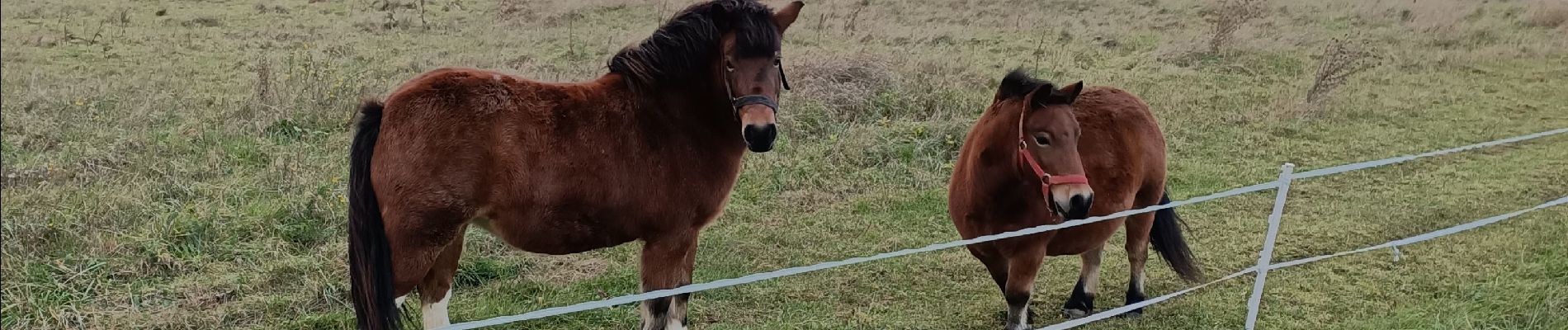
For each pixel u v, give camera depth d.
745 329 5.09
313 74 9.66
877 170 7.93
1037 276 5.91
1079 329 5.12
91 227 5.59
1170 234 5.33
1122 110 5.01
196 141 7.60
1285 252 6.38
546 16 14.52
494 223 4.04
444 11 14.86
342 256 5.66
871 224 6.82
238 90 9.50
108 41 11.66
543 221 4.00
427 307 4.40
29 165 6.64
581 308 3.60
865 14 15.68
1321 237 6.67
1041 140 4.14
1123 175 4.75
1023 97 4.38
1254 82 11.80
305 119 8.33
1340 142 9.30
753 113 3.91
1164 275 6.02
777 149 8.20
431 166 3.79
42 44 11.20
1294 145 9.16
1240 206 7.34
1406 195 7.64
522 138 3.88
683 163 4.17
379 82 9.79
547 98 3.97
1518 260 5.95
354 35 12.80
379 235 3.88
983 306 5.45
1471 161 8.67
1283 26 14.99
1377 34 14.72
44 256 5.32
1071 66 12.34
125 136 7.50
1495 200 7.51
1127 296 5.44
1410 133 9.64
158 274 5.31
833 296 5.55
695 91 4.16
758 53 3.96
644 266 4.35
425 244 3.89
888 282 5.77
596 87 4.09
